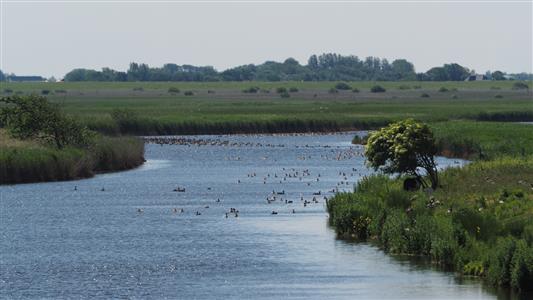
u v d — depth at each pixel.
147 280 47.50
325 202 74.38
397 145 66.38
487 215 50.03
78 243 57.62
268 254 53.34
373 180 68.94
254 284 46.38
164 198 78.75
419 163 66.38
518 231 47.06
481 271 45.88
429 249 50.72
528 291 42.50
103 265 51.00
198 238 58.97
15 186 86.62
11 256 53.53
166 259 52.47
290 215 68.50
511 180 63.94
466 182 65.19
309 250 54.09
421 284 44.88
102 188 85.44
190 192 82.88
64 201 76.69
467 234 48.84
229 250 54.81
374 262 50.19
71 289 45.62
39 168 90.69
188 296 44.19
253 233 60.41
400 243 52.12
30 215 69.19
